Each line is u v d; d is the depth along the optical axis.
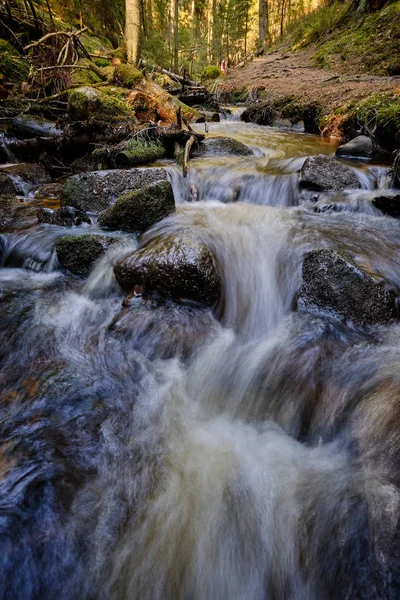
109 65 13.38
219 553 1.83
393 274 3.56
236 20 33.72
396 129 7.05
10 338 3.28
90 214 5.30
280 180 5.81
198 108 14.73
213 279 3.51
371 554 1.64
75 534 1.81
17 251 4.62
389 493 1.84
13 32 12.17
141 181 5.56
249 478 2.15
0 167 7.01
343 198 5.31
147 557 1.79
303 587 1.70
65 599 1.64
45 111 9.22
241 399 2.86
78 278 4.16
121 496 2.02
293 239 4.20
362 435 2.23
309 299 3.44
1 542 1.71
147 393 2.81
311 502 1.95
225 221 4.76
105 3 22.39
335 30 19.97
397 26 13.54
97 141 7.64
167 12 32.50
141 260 3.63
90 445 2.30
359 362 2.76
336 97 10.38
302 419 2.59
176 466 2.23
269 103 13.02
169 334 3.27
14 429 2.39
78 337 3.32
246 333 3.52
